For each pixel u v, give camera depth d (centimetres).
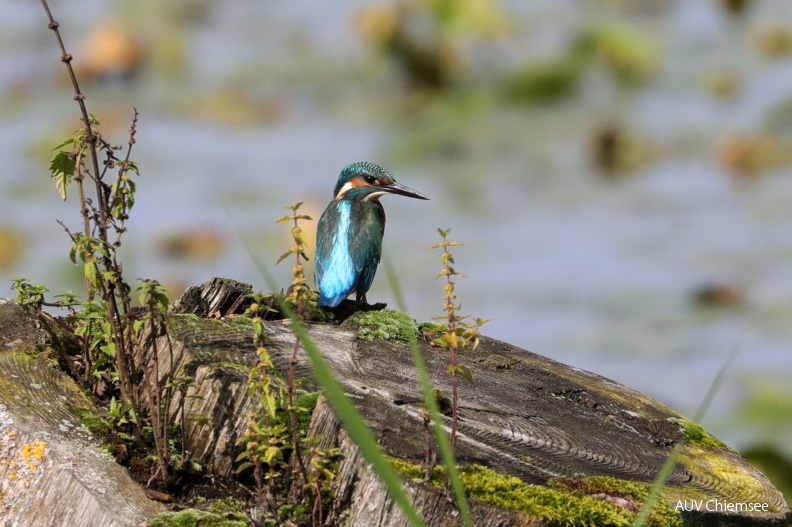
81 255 492
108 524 435
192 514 440
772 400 973
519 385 581
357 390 509
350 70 2081
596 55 2064
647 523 458
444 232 443
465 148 1733
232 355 518
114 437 482
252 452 442
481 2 2075
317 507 443
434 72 1959
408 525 437
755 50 2322
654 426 567
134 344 525
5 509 457
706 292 1243
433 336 623
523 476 478
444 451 388
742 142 1784
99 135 504
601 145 1717
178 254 1380
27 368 522
